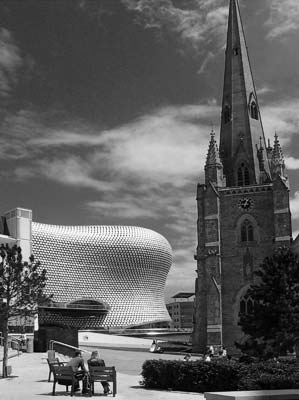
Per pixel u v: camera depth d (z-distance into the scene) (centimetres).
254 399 2267
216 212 9362
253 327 5106
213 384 2892
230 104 10256
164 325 18388
